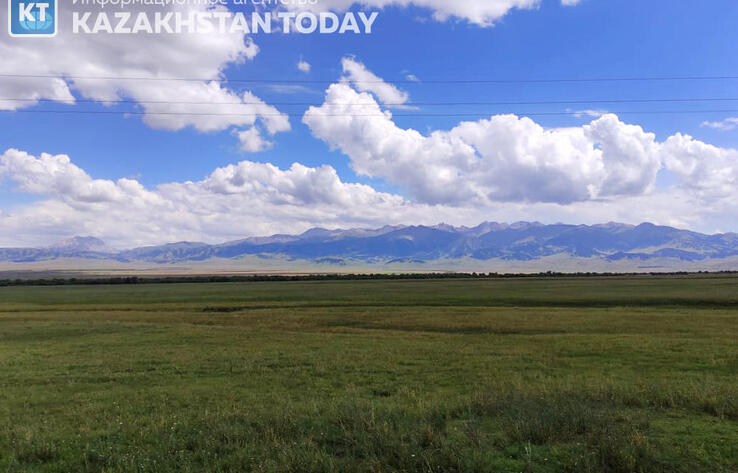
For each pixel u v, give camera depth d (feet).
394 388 58.23
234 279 569.64
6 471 30.35
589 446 29.68
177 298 277.03
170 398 54.85
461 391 55.36
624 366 70.64
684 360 74.28
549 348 89.61
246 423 38.70
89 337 116.57
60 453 33.42
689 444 30.37
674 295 231.50
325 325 146.82
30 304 249.75
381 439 30.81
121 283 522.47
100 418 44.62
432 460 27.58
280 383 62.95
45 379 67.31
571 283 392.47
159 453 31.99
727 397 40.73
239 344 101.86
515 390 47.73
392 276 650.84
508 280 492.95
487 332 124.67
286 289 359.87
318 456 28.71
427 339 107.96
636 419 35.88
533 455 28.99
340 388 59.77
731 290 264.93
